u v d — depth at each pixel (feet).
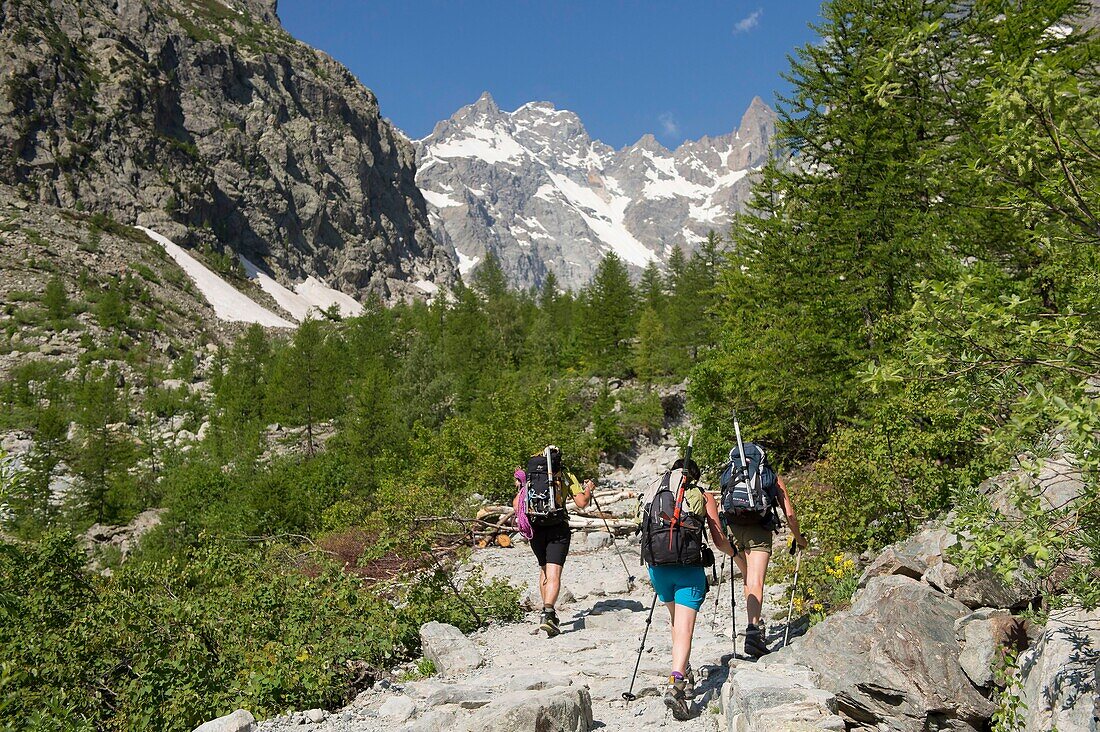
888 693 16.51
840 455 29.76
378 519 45.42
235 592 29.22
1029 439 14.35
